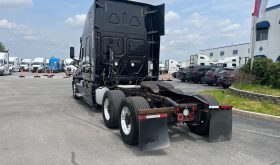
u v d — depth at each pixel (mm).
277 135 6625
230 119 6090
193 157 4996
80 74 11656
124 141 5828
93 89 9188
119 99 6852
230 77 20141
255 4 13008
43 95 14273
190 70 29125
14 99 12469
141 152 5211
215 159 4922
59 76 39531
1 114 8703
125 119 5906
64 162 4629
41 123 7457
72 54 11719
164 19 9320
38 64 53500
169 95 6902
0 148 5301
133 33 9539
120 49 9352
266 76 12547
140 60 9656
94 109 9312
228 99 11180
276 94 10453
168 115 5633
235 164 4703
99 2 9062
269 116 8320
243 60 41125
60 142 5746
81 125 7293
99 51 9117
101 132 6609
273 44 32250
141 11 9688
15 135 6219
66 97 13500
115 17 9297
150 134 5086
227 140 6066
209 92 13945
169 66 53156
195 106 5930
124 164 4582
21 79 29234
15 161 4641
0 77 32781
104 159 4801
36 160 4699
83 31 11086
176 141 6023
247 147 5656
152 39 9828
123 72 9414
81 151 5203
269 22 32781
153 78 9789
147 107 5488
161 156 5016
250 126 7566
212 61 44594
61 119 8031
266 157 5086
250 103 10109
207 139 6188
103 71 9188
